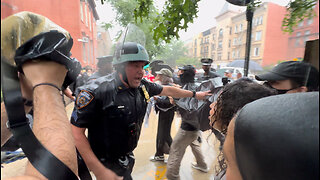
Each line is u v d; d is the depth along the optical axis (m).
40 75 0.32
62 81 0.37
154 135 2.38
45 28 0.33
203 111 1.29
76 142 0.76
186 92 1.22
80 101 0.70
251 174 0.28
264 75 0.75
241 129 0.29
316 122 0.22
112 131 0.80
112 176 0.84
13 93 0.29
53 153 0.30
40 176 0.29
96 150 0.84
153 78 1.41
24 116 0.31
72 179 0.32
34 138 0.30
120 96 0.77
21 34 0.29
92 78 0.68
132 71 0.71
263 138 0.25
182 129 1.48
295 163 0.22
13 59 0.29
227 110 0.52
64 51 0.35
